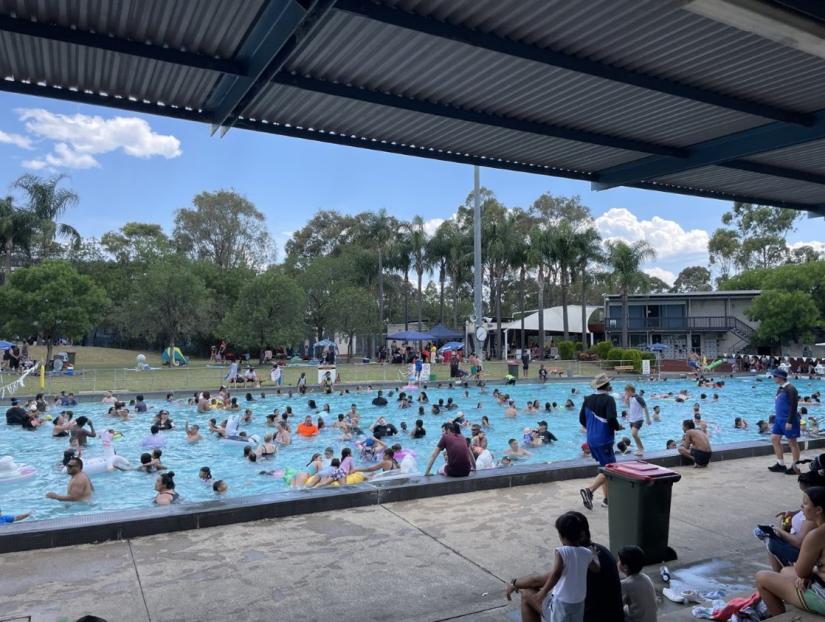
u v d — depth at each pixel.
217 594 5.14
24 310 36.84
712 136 8.12
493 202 70.38
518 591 4.38
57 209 49.75
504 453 15.66
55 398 23.88
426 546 6.32
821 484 5.21
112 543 6.40
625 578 4.16
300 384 28.78
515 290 80.00
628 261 53.81
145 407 22.55
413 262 63.41
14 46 5.34
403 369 40.88
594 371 41.94
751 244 73.44
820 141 7.84
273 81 6.12
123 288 55.91
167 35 5.33
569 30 5.48
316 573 5.59
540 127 7.63
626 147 8.26
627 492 5.85
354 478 11.45
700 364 45.81
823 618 3.97
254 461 14.91
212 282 56.47
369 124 7.38
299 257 63.53
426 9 5.12
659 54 5.95
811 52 4.68
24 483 12.70
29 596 5.09
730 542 6.46
